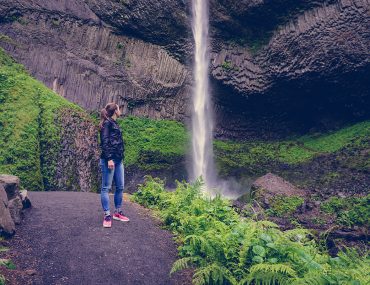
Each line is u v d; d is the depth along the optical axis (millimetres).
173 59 25266
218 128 25766
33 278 5043
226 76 24547
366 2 21578
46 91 18781
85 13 23312
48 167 15742
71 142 17016
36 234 6293
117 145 6664
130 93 23984
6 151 15133
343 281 4785
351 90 23109
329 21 22188
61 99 18828
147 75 24484
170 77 25094
